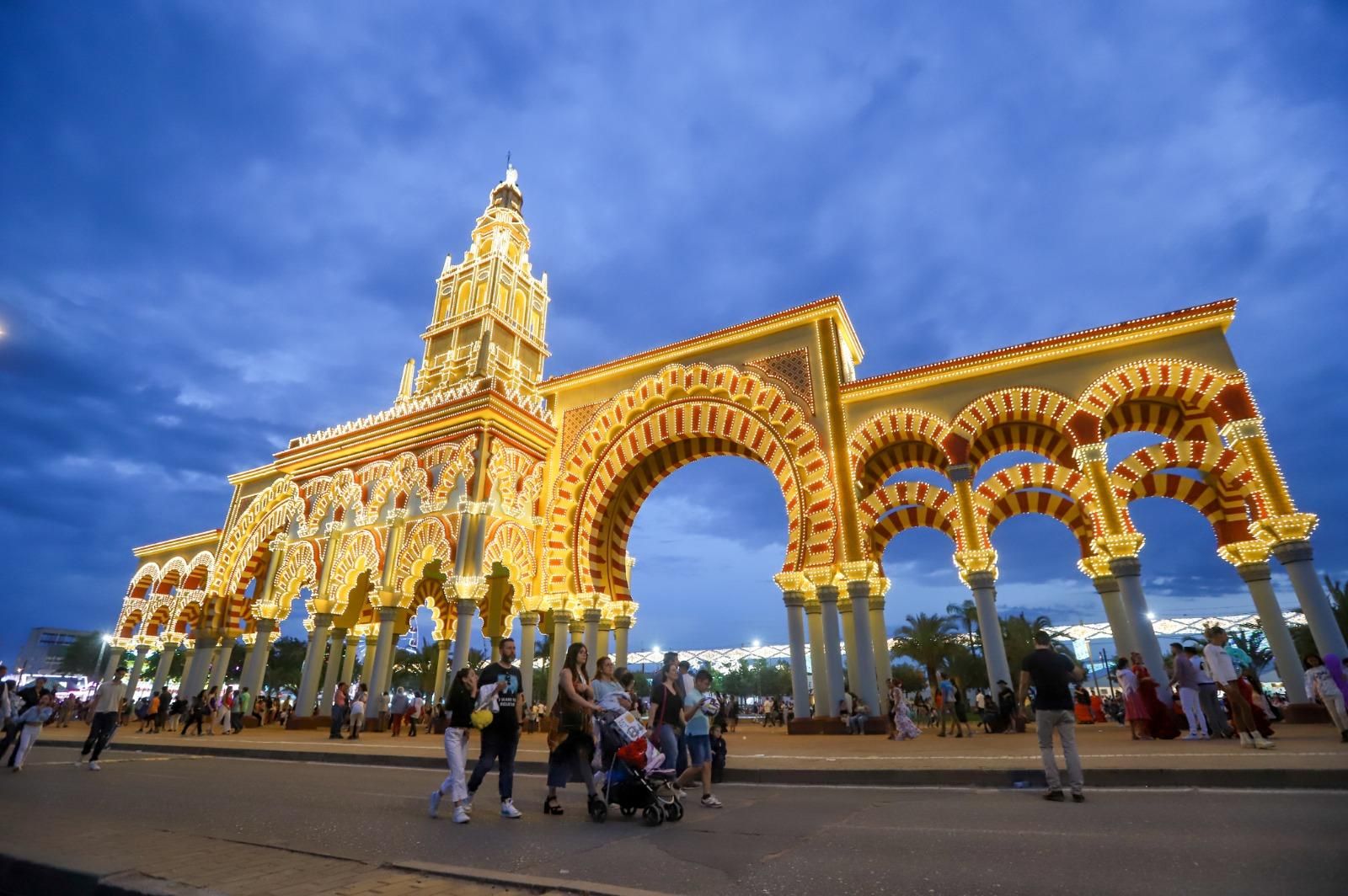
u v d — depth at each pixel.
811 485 19.14
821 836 5.47
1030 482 17.59
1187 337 16.84
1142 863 4.28
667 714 7.15
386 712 20.97
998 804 6.64
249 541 26.81
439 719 21.14
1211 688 11.34
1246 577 15.44
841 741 14.59
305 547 24.31
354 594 26.19
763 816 6.55
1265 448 15.04
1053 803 6.57
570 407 24.92
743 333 22.05
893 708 15.42
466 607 19.53
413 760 12.13
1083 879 3.99
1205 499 17.39
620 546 24.00
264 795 8.19
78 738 18.70
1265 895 3.54
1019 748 10.79
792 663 17.86
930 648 40.88
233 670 52.66
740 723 37.12
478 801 7.98
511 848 5.18
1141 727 11.80
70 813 6.67
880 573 20.30
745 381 21.38
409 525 21.98
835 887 4.01
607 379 24.59
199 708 20.41
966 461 18.06
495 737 6.79
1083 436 17.05
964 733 15.29
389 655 21.25
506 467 22.08
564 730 6.87
